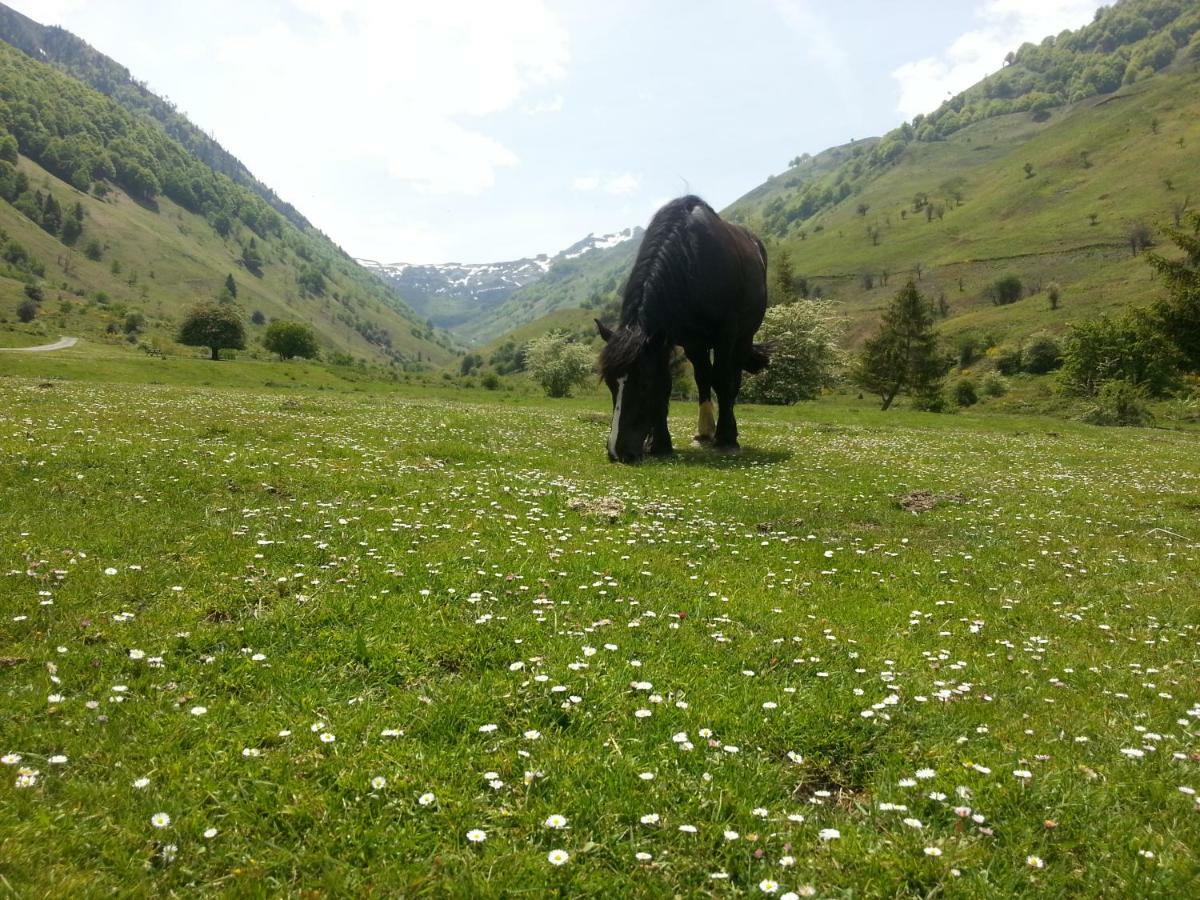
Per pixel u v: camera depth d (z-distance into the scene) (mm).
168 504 9305
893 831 3811
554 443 18969
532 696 5016
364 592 6734
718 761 4359
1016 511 12836
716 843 3693
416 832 3623
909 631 6863
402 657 5496
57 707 4500
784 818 3877
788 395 65500
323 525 8750
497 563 7734
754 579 8109
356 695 4977
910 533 10844
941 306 185875
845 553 9461
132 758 4090
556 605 6742
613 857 3559
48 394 22438
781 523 11031
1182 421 53656
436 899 3242
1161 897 3365
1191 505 13953
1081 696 5625
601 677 5320
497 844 3549
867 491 14234
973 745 4719
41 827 3455
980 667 6098
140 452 12188
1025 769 4367
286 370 84000
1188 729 5055
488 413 29297
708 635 6359
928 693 5477
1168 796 4156
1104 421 49438
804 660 5965
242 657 5391
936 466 18734
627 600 7059
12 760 3857
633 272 14516
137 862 3328
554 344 75812
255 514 8977
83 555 7098
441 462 14789
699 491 12797
